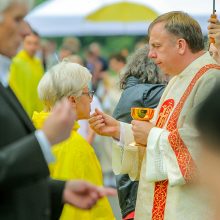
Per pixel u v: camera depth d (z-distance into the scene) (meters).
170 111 6.10
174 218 5.89
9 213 4.40
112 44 26.00
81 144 6.08
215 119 3.62
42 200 4.54
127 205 7.17
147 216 6.13
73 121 4.45
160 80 7.31
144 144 6.08
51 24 15.60
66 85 6.10
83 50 25.53
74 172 6.00
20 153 4.27
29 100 8.44
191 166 5.74
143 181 6.21
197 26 6.14
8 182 4.28
